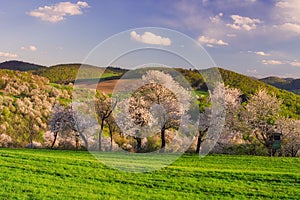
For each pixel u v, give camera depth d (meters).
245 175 17.56
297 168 19.33
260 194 15.18
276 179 17.11
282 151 24.03
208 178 16.58
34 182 15.96
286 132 24.25
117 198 14.14
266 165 19.91
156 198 14.23
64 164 18.62
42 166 18.44
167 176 16.27
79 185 15.64
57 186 15.48
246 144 23.95
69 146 22.69
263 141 24.30
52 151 22.16
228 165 19.22
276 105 25.19
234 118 24.30
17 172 17.42
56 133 23.75
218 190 15.41
